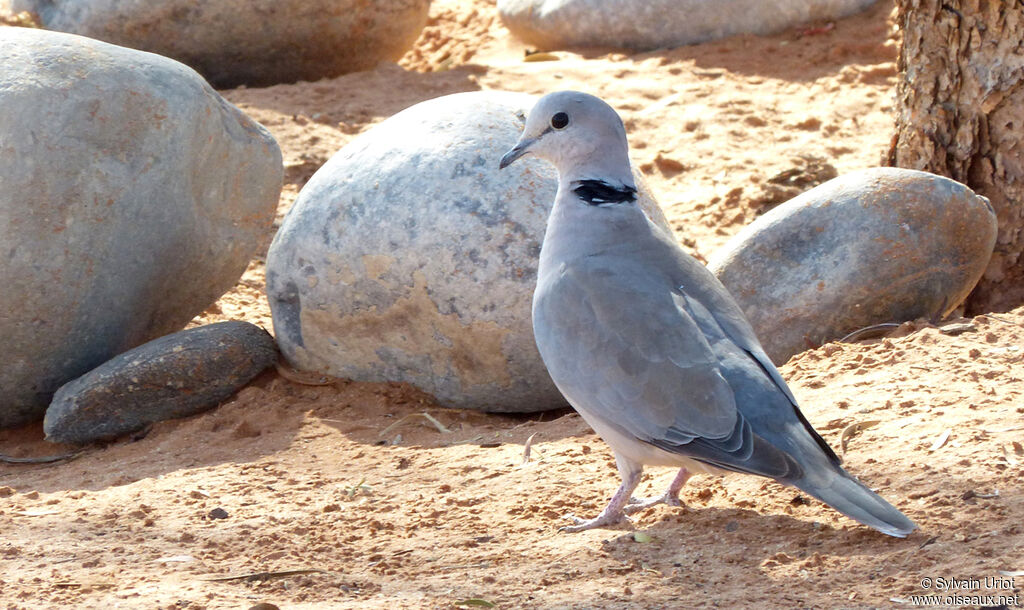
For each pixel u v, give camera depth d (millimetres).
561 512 9016
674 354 8039
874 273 11977
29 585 7922
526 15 25859
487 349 11820
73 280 12023
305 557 8430
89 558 8484
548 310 8664
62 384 12492
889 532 7004
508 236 11680
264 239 17328
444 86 22484
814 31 23906
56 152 11828
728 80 22422
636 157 19547
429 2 24188
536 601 7293
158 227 12484
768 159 19141
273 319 12719
